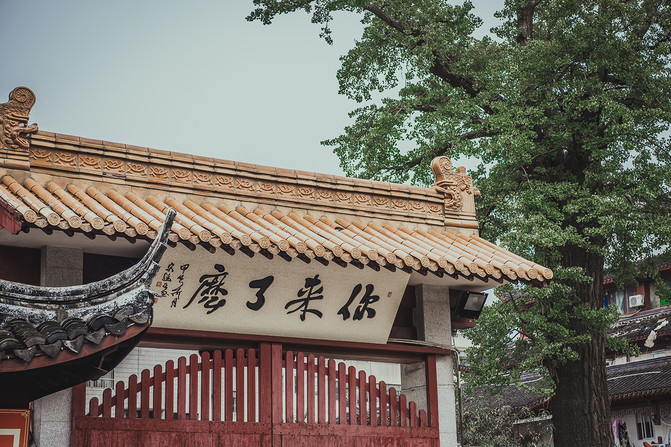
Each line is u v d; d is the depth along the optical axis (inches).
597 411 850.8
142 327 341.7
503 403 1272.1
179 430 440.1
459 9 978.7
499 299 868.0
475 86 960.9
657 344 1264.8
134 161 460.4
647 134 862.5
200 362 461.7
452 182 562.3
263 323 474.3
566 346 852.0
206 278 450.6
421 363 530.3
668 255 904.3
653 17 938.1
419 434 508.7
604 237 864.3
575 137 888.9
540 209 849.5
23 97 431.8
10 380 365.4
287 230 466.0
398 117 946.1
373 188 530.3
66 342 323.9
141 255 447.5
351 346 500.7
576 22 901.8
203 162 479.2
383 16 996.6
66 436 412.5
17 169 422.0
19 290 332.5
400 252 472.4
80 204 411.5
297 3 1005.8
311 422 477.1
